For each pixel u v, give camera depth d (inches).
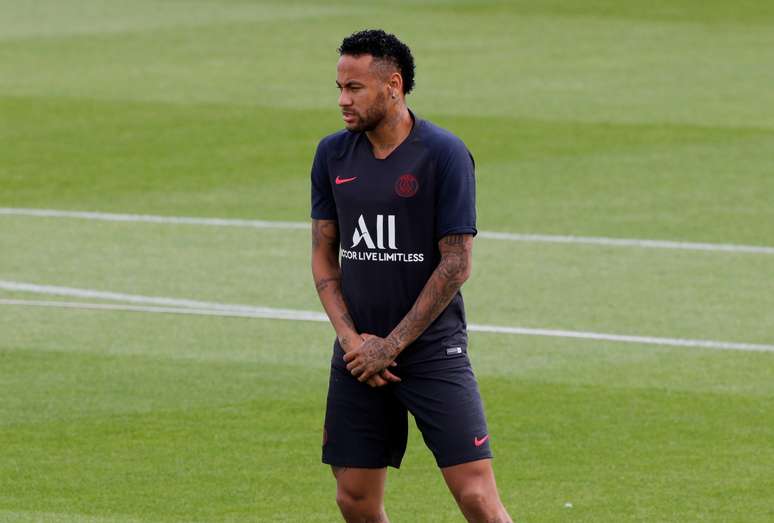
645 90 3235.7
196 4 4650.6
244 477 1147.9
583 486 1124.5
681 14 4372.5
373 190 863.7
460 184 855.7
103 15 4414.4
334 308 883.4
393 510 1080.8
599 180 2381.9
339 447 889.5
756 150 2608.3
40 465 1171.3
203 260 1892.2
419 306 853.8
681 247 1948.8
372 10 4520.2
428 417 866.1
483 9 4512.8
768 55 3695.9
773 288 1738.4
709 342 1519.4
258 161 2566.4
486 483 864.9
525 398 1339.8
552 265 1854.1
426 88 3272.6
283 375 1414.9
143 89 3280.0
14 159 2591.0
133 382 1390.3
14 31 4119.1
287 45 3885.3
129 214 2175.2
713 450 1204.5
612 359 1461.6
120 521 1045.8
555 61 3629.4
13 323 1596.9
